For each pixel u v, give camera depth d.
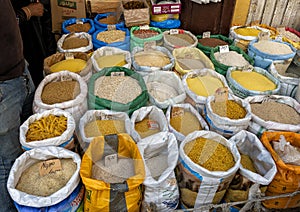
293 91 2.11
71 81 1.94
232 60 2.31
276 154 1.60
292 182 1.58
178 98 1.89
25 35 2.31
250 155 1.75
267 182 1.49
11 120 1.59
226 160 1.55
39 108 1.71
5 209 1.62
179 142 1.69
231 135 1.74
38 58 2.46
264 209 1.71
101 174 1.46
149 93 1.91
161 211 1.53
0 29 1.40
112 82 1.89
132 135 1.64
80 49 2.30
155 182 1.43
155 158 1.62
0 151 1.60
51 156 1.50
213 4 2.56
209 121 1.78
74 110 1.75
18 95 1.62
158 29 2.60
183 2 2.71
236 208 1.61
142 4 2.73
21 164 1.43
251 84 2.07
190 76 2.10
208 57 2.48
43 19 2.55
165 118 1.75
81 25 2.64
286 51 2.36
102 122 1.73
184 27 2.80
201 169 1.44
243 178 1.55
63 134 1.53
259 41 2.49
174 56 2.30
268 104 1.95
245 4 2.74
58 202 1.31
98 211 1.38
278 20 2.93
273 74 2.19
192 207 1.60
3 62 1.47
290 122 1.82
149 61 2.19
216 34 2.76
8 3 1.42
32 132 1.57
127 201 1.38
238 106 1.85
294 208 1.76
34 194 1.35
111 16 2.78
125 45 2.44
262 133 1.77
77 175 1.39
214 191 1.52
